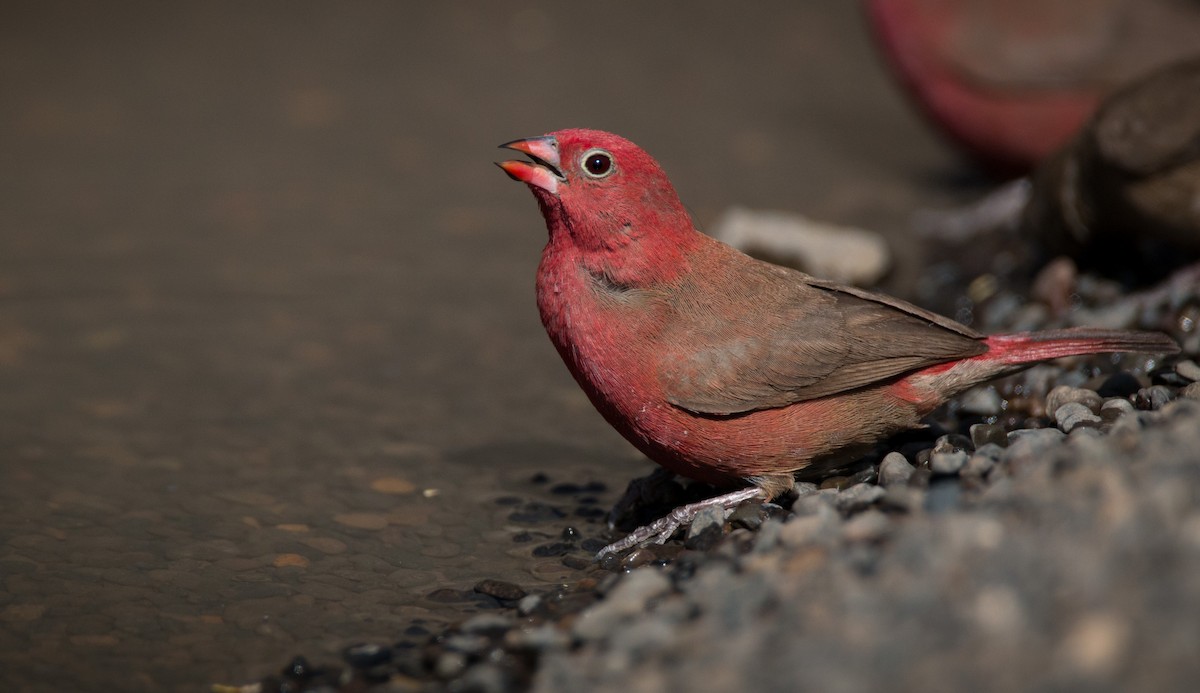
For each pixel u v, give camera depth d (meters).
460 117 20.55
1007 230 15.49
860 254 14.60
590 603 7.73
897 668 5.39
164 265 15.00
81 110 20.61
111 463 10.39
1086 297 12.70
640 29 25.22
